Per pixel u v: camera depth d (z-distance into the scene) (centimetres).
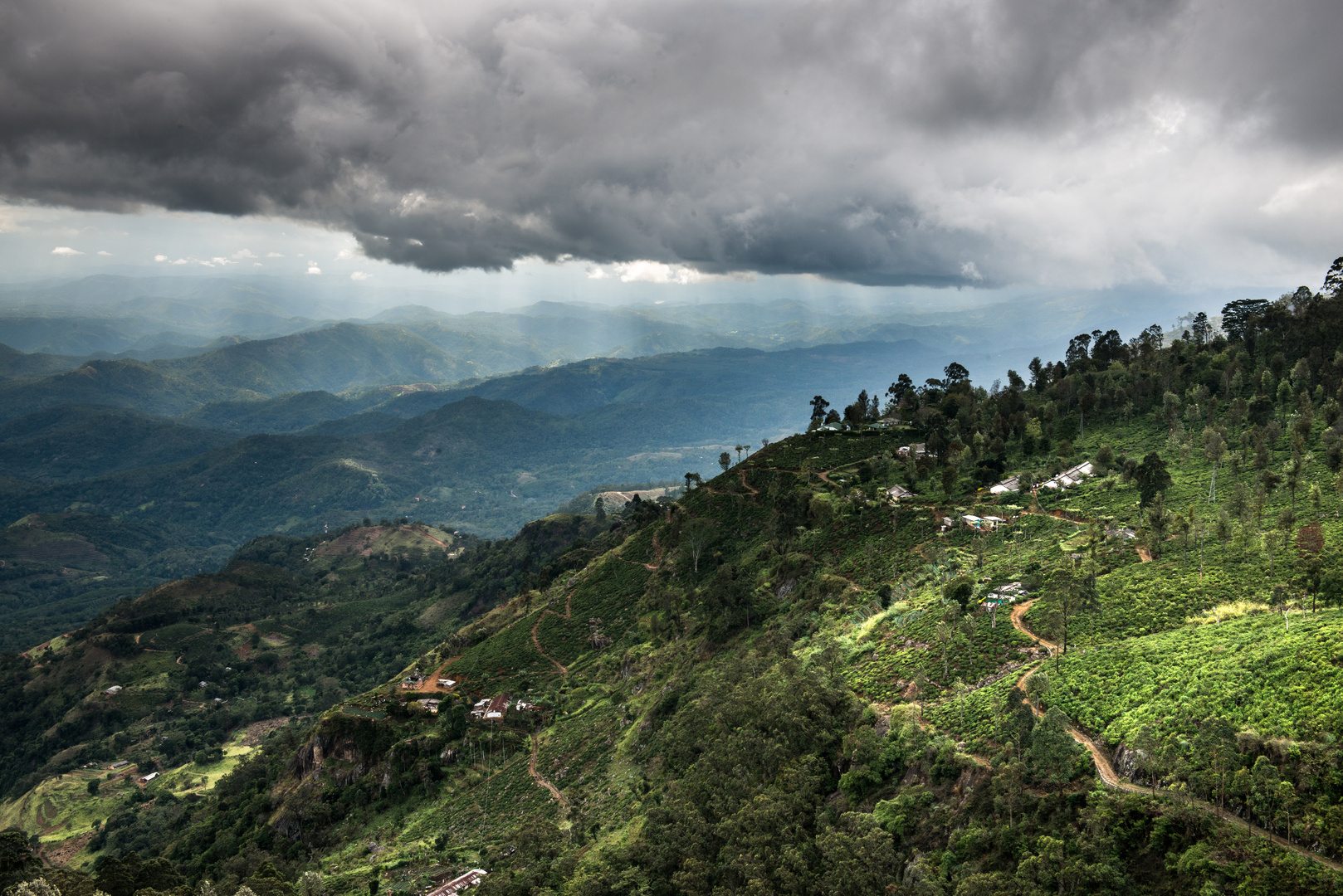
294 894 11831
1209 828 5378
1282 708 6112
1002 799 6519
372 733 17150
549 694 18250
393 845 14038
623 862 8919
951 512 17312
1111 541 12762
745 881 7362
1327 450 14850
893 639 11162
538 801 13600
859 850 6781
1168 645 8262
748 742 9394
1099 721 7156
